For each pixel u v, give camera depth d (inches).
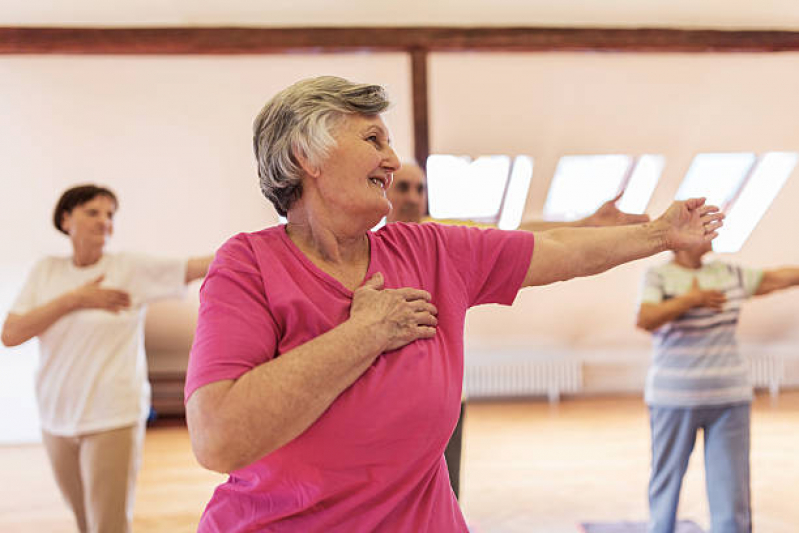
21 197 232.4
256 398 34.4
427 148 215.9
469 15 207.3
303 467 37.8
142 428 104.7
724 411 123.3
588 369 330.6
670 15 208.2
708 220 49.0
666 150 235.3
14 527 167.6
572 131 227.9
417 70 207.8
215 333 37.3
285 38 202.8
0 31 194.9
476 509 168.2
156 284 105.9
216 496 41.4
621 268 285.3
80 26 200.1
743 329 327.6
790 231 269.1
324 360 35.5
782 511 159.9
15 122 212.2
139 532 157.2
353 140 40.9
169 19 203.2
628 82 215.5
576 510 165.5
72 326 99.7
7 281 254.1
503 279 46.5
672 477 126.6
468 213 262.8
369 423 37.6
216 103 213.8
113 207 107.7
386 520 39.6
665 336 127.9
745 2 206.1
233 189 236.8
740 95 220.7
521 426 271.9
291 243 42.1
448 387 40.4
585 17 208.5
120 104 211.6
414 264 44.1
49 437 101.0
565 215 262.7
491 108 220.2
